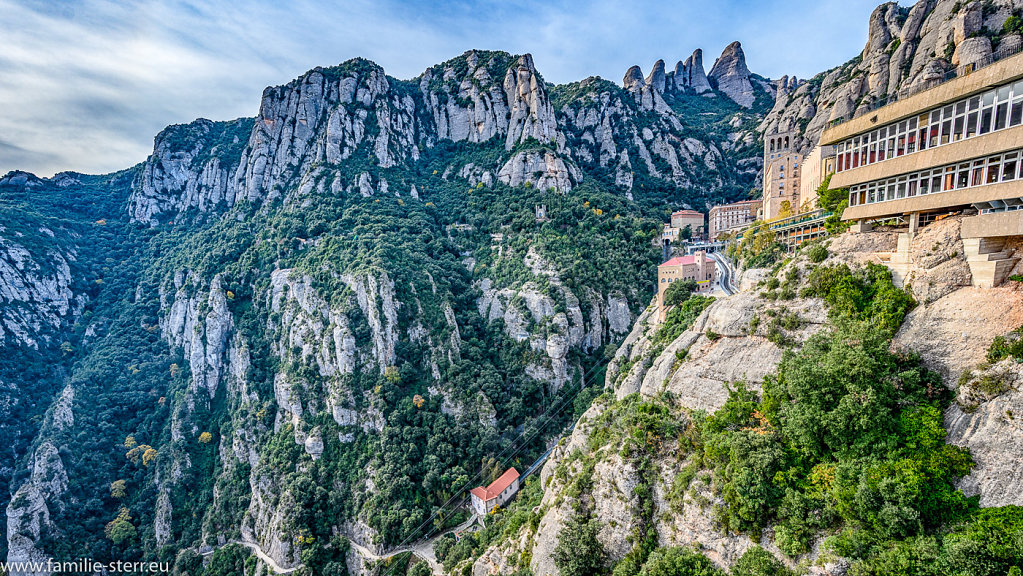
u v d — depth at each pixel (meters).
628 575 43.78
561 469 63.06
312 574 93.06
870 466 33.16
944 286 35.34
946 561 27.38
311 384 118.56
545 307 131.62
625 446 50.09
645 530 46.22
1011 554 25.86
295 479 104.88
